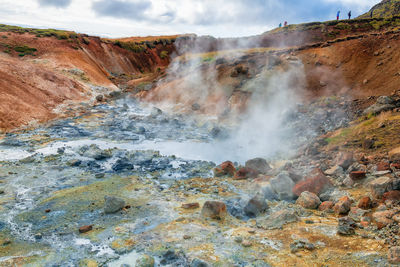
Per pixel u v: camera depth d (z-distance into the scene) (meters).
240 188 12.77
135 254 7.73
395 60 24.12
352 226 8.10
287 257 7.12
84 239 8.60
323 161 14.10
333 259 6.80
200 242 8.14
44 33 58.22
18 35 54.19
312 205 10.05
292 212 9.14
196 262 6.87
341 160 12.84
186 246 7.95
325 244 7.48
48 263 7.41
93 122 27.47
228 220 9.64
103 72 59.12
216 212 9.77
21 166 15.59
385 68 24.23
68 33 64.56
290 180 11.34
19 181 13.52
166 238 8.44
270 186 11.77
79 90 38.59
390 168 11.16
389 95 20.95
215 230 8.88
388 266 6.20
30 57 48.78
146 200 11.54
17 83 30.75
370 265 6.38
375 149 13.66
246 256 7.30
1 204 11.06
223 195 11.97
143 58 82.31
